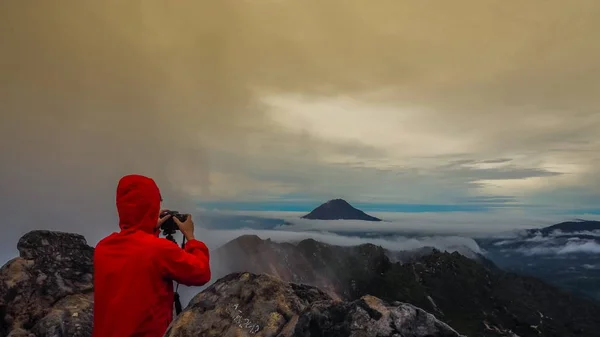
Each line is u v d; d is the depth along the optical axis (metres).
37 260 4.21
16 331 3.41
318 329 2.40
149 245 2.04
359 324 2.33
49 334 3.40
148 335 1.99
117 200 2.19
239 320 2.75
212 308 2.88
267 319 2.74
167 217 2.57
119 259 2.03
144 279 1.99
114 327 1.95
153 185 2.24
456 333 2.27
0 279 3.89
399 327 2.29
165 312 2.08
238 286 3.01
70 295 3.97
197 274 2.08
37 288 3.93
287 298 2.93
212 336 2.67
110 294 1.99
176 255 2.05
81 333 3.49
